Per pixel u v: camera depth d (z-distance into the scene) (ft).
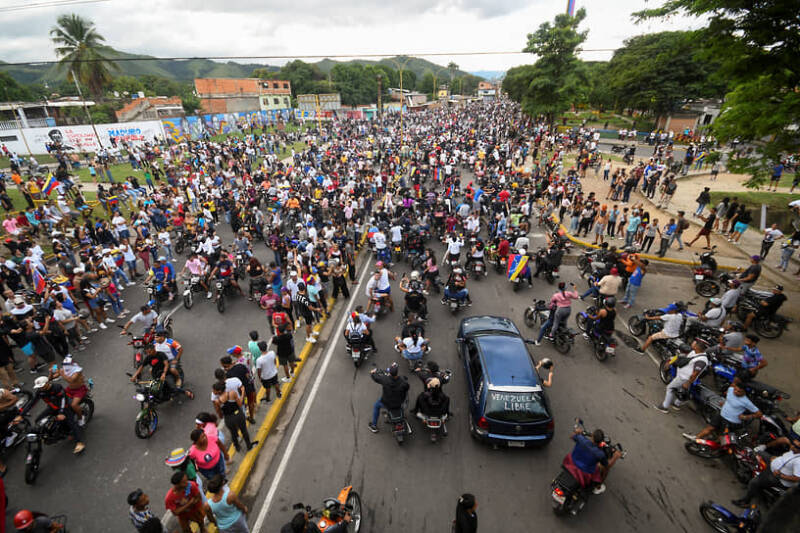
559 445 25.16
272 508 21.13
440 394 23.93
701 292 44.06
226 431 26.55
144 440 25.86
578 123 223.30
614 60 206.28
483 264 49.60
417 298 37.50
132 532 20.11
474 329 32.24
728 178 96.94
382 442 25.48
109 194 72.95
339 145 135.03
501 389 24.14
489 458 24.23
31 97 256.52
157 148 126.62
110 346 36.65
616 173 79.87
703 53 33.60
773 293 35.19
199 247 49.47
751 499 20.74
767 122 31.63
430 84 577.84
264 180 90.02
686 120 167.84
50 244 58.08
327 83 365.20
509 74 358.23
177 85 341.62
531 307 39.37
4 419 24.39
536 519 20.36
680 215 53.42
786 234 67.05
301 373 32.48
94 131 134.51
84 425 26.71
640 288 45.98
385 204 70.79
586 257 49.83
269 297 37.76
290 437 25.98
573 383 30.81
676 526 20.04
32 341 31.91
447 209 66.08
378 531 19.76
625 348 35.37
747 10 29.48
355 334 32.12
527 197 74.23
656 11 33.50
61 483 22.85
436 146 125.18
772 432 23.79
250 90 292.20
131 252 49.62
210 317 41.47
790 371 31.53
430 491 21.98
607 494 21.77
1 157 123.54
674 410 27.94
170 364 28.43
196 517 18.38
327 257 47.37
